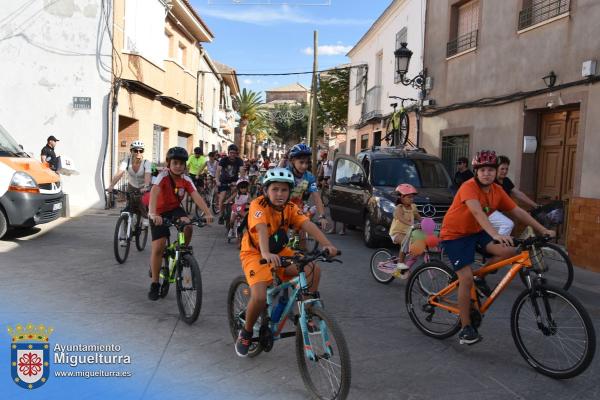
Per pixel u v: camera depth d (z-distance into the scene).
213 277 6.89
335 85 28.53
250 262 3.86
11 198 8.52
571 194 9.16
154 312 5.29
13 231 9.68
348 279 7.13
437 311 4.86
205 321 5.08
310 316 3.53
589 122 8.31
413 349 4.56
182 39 20.27
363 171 10.40
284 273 3.88
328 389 3.48
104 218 11.92
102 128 13.55
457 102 12.73
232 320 4.50
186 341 4.53
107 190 7.62
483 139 11.45
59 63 13.47
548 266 6.73
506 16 10.73
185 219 5.12
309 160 5.92
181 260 5.06
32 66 13.47
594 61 8.19
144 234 8.41
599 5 8.22
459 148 12.77
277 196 3.77
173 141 19.83
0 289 5.86
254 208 3.79
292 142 72.25
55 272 6.73
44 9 13.37
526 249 4.15
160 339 4.56
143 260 7.68
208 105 27.08
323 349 3.42
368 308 5.78
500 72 10.91
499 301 6.12
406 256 6.54
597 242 7.78
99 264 7.29
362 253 9.10
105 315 5.13
